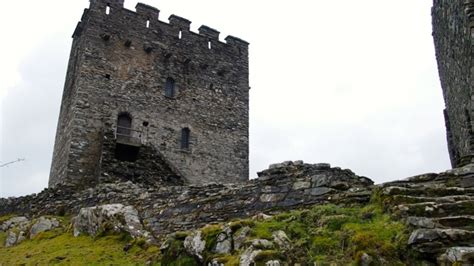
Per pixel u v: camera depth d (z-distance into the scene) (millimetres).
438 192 7699
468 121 12500
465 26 11773
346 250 6645
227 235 7691
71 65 27500
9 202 19969
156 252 10453
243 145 28203
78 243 12281
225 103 28609
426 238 6164
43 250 11977
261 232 7465
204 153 26438
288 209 9984
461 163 10234
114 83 24781
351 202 8789
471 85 11641
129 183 15953
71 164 21938
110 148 21359
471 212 6730
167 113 25984
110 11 26281
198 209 11734
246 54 31031
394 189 7848
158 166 21953
